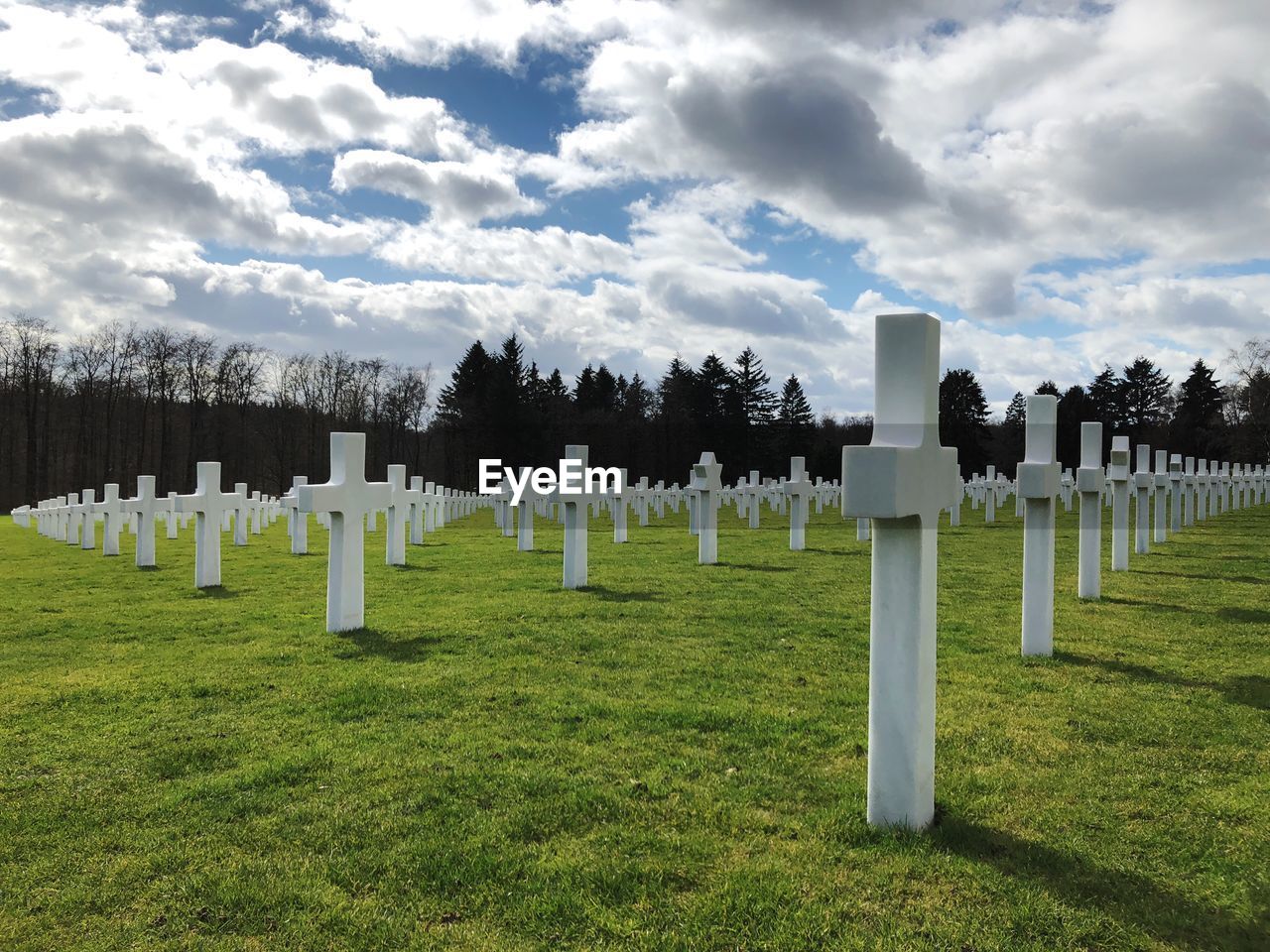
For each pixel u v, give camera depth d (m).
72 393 57.06
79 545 19.88
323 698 6.07
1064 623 8.66
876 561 3.86
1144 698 5.97
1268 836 3.81
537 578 12.42
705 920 3.15
